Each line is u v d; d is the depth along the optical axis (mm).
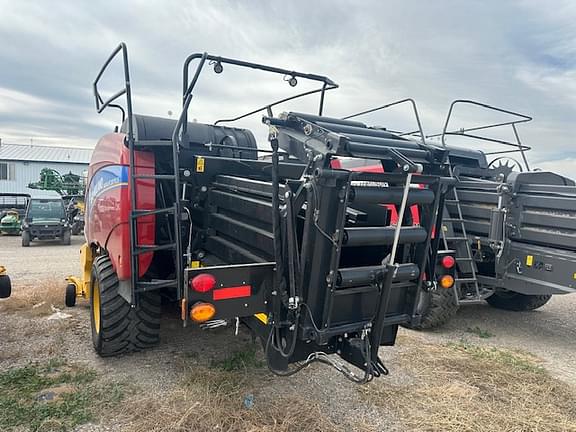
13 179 33469
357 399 3262
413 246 2930
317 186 2459
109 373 3580
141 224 3451
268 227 2930
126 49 3311
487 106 6328
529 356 4406
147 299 3809
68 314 5160
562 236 4660
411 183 2676
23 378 3426
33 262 10078
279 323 2697
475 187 5426
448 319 5105
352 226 2943
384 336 3070
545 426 3000
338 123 3102
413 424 2957
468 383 3635
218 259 3609
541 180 5328
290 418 2893
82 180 22984
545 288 4754
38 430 2732
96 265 3971
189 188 3887
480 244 5352
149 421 2830
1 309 5301
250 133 4898
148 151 3629
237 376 3533
